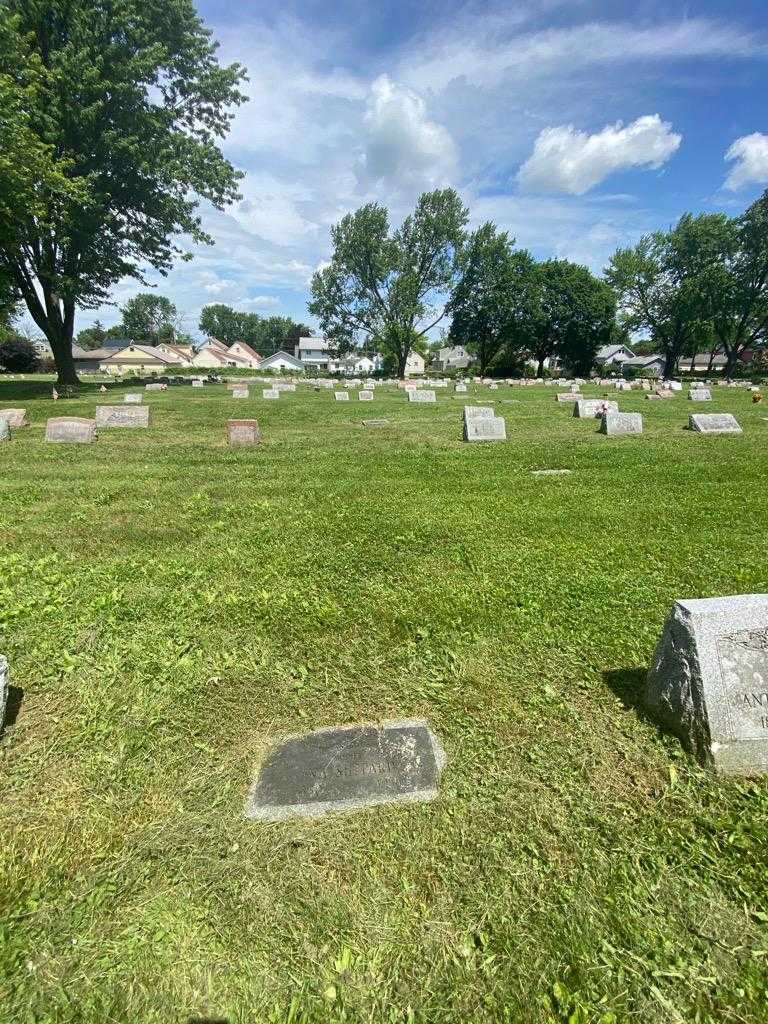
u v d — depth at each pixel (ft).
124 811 7.58
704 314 176.35
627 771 8.27
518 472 30.42
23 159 62.03
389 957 5.76
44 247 85.71
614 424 45.68
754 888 6.47
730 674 8.27
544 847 7.03
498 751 8.71
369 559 16.61
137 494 25.22
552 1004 5.37
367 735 9.09
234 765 8.45
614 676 10.57
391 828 7.31
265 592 14.15
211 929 6.03
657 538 18.51
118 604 13.52
